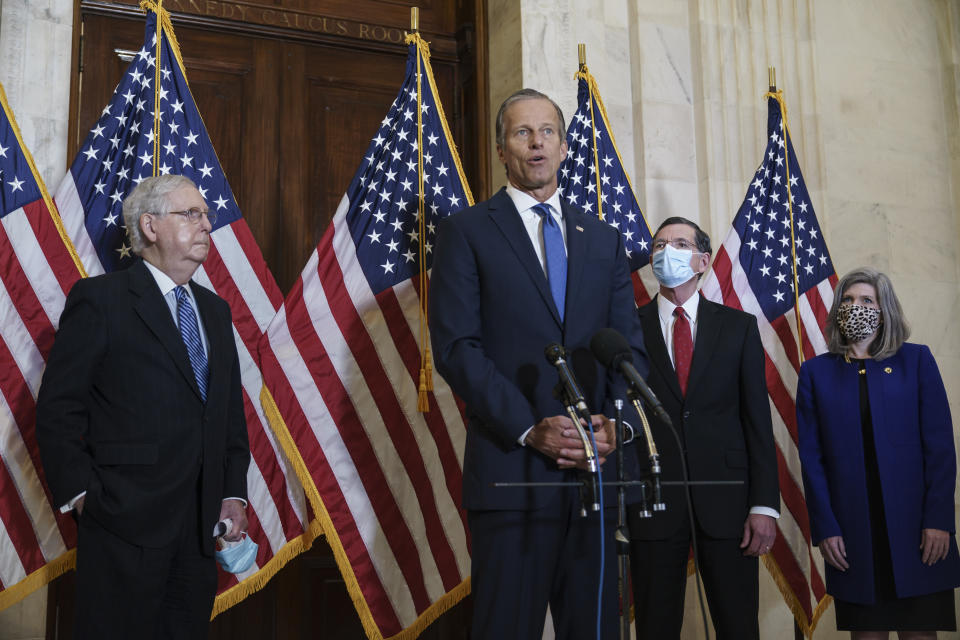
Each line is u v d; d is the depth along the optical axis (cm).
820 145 523
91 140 355
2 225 336
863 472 352
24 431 327
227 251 365
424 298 383
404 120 396
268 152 455
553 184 283
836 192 538
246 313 364
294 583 432
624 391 256
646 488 217
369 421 368
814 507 358
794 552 416
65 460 266
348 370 368
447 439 380
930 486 349
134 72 366
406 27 493
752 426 345
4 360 328
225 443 298
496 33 487
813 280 452
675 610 329
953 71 579
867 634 350
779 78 520
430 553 371
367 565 360
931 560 340
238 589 348
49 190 388
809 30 531
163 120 364
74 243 346
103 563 266
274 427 355
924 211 559
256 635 423
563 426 234
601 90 489
